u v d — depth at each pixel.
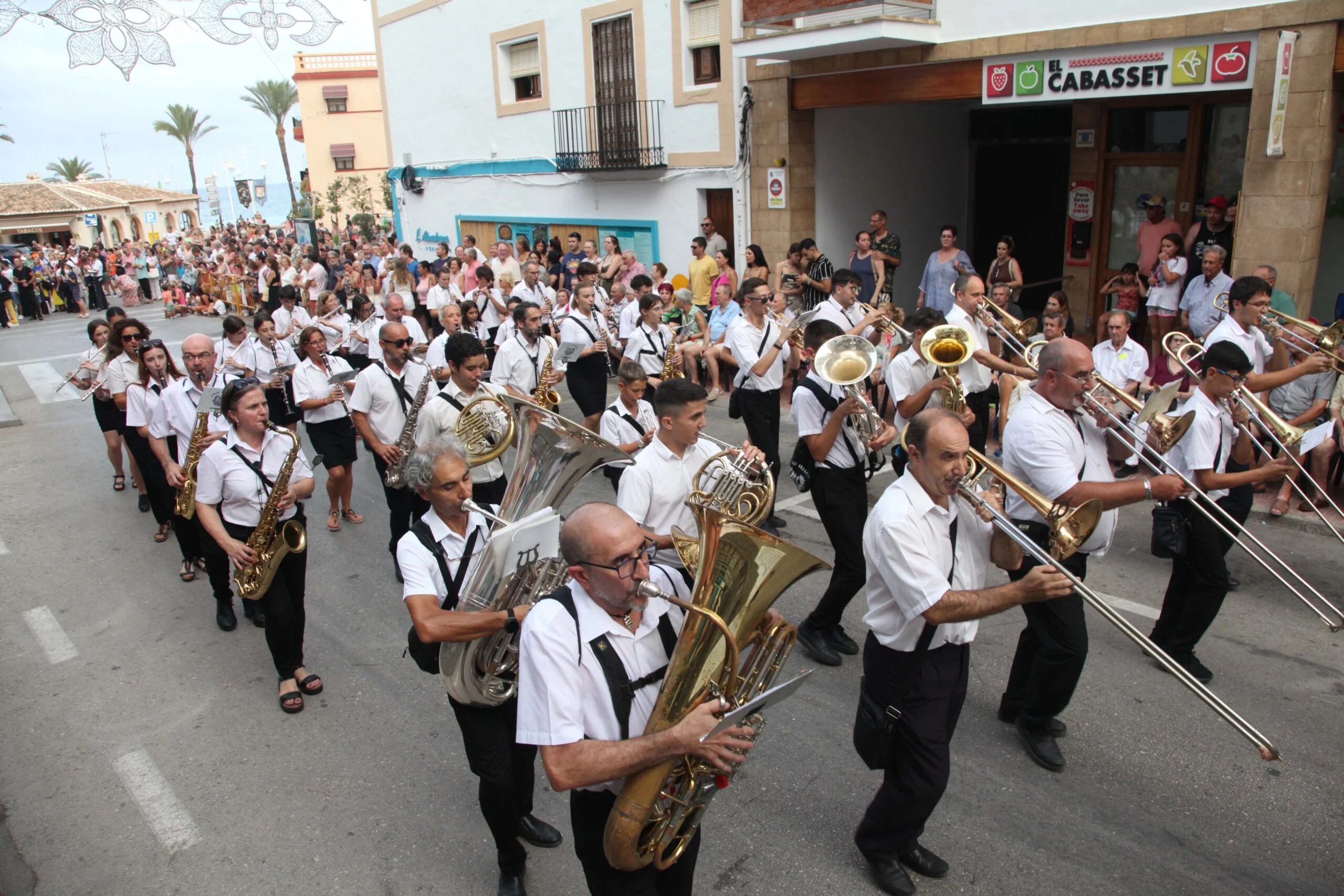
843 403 4.90
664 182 14.39
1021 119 13.98
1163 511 5.20
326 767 4.80
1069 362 4.07
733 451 4.13
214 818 4.45
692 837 2.85
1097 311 11.70
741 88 12.67
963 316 6.95
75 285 27.58
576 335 8.78
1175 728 4.61
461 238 19.80
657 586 2.87
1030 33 9.51
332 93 35.53
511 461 9.09
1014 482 3.44
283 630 5.25
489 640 3.37
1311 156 7.84
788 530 7.45
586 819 2.82
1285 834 3.88
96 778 4.83
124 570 7.62
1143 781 4.25
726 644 2.55
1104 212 11.39
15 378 16.92
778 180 12.45
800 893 3.71
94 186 50.72
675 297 12.41
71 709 5.52
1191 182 10.44
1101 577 6.20
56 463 10.99
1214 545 4.71
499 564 3.22
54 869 4.16
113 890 4.02
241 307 24.50
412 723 5.17
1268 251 8.19
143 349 7.21
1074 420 4.29
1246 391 4.87
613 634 2.68
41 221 44.31
